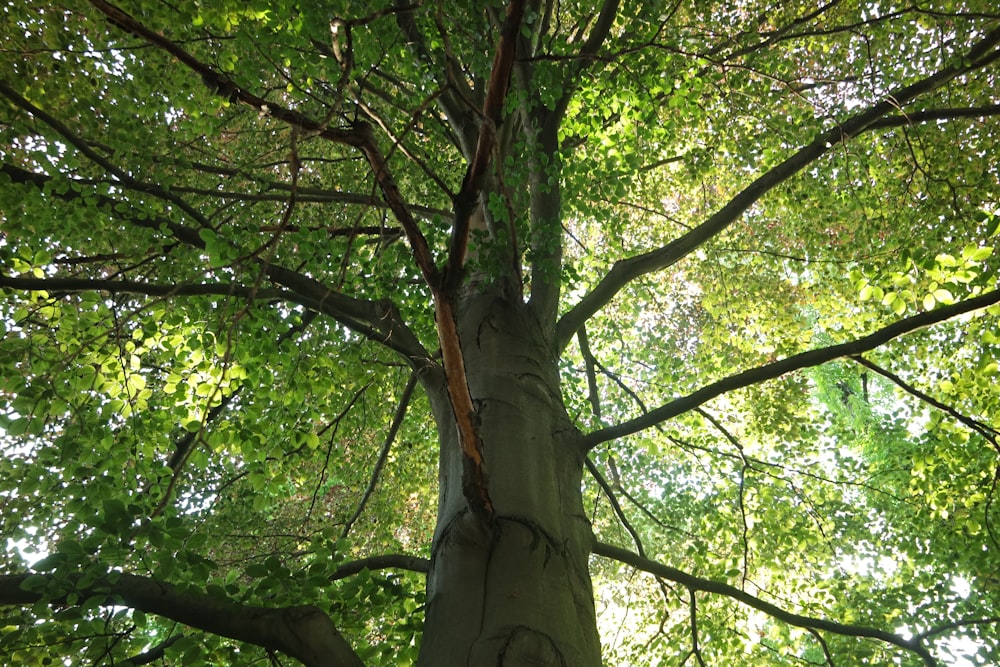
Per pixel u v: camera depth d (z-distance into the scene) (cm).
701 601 620
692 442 789
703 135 751
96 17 472
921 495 684
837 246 779
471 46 470
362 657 360
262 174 590
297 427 486
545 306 442
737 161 735
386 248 514
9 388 384
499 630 255
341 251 450
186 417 443
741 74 678
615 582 840
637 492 849
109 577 283
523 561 282
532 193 487
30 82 466
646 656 635
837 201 750
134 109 513
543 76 454
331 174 699
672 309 998
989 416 571
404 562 372
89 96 507
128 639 338
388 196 206
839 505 780
